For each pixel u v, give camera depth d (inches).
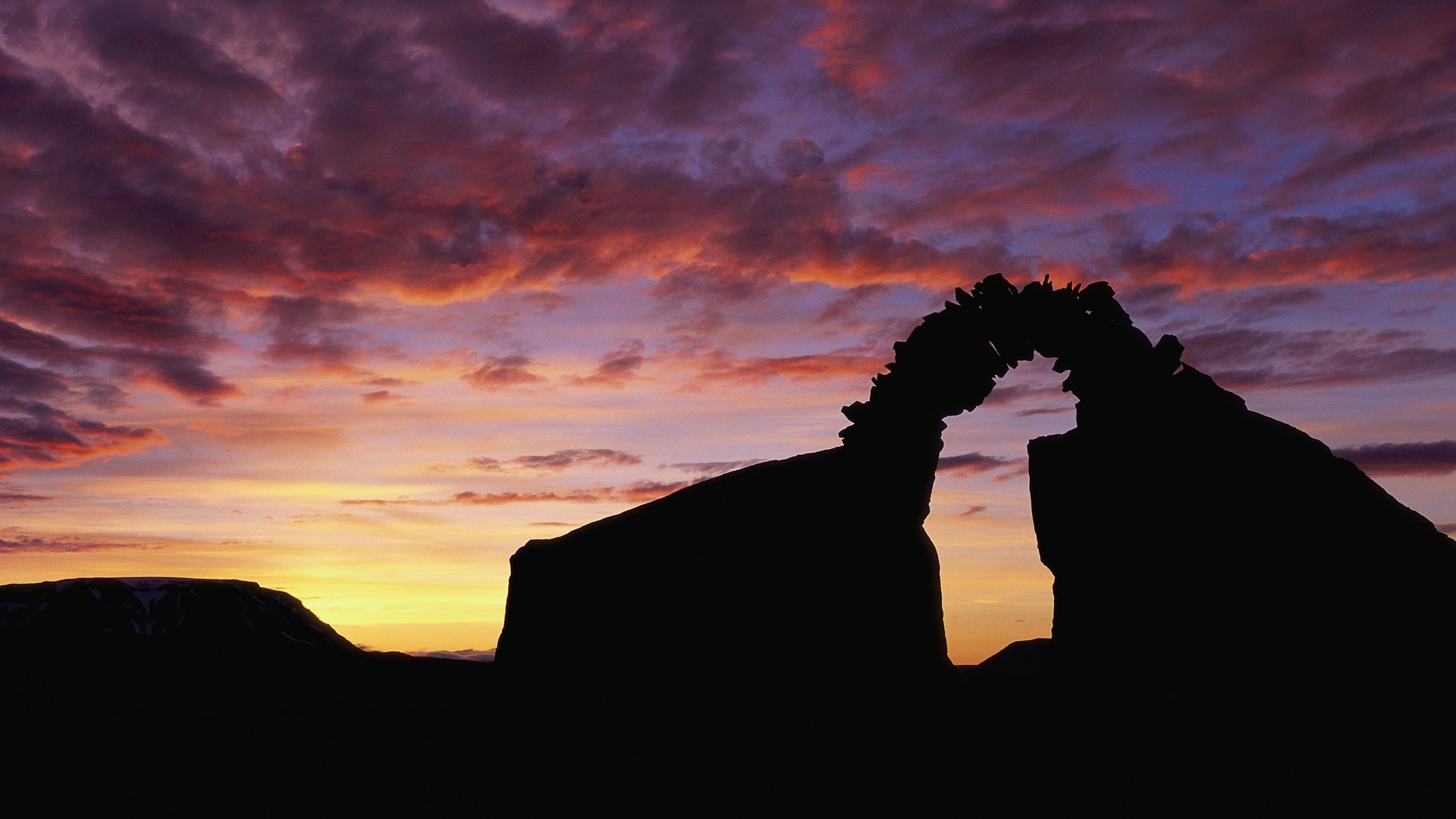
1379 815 173.5
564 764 215.5
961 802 201.6
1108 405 222.8
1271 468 211.8
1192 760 191.8
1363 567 197.9
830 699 215.8
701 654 218.4
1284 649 194.7
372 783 216.4
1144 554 211.3
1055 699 216.1
